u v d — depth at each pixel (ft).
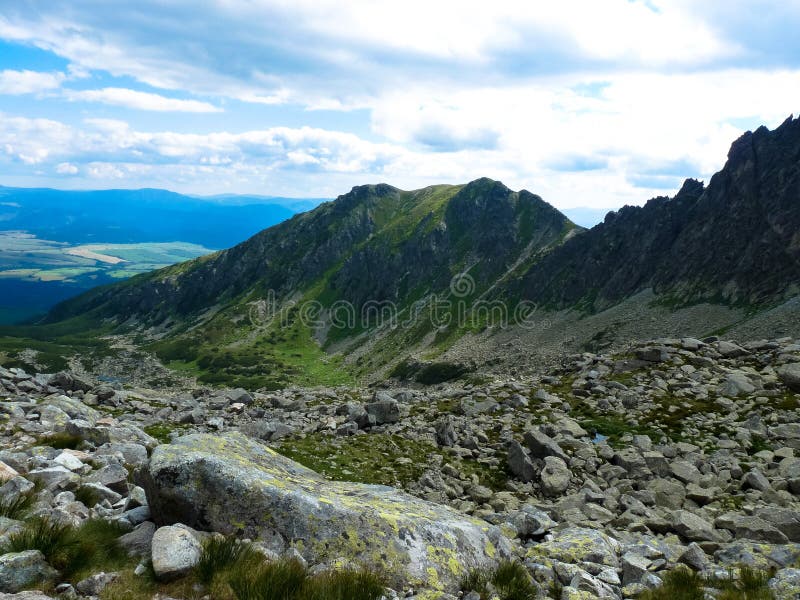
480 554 37.40
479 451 94.22
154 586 27.45
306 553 32.81
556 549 42.42
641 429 98.99
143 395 130.62
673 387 119.34
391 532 35.14
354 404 116.37
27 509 35.91
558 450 86.48
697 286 597.11
